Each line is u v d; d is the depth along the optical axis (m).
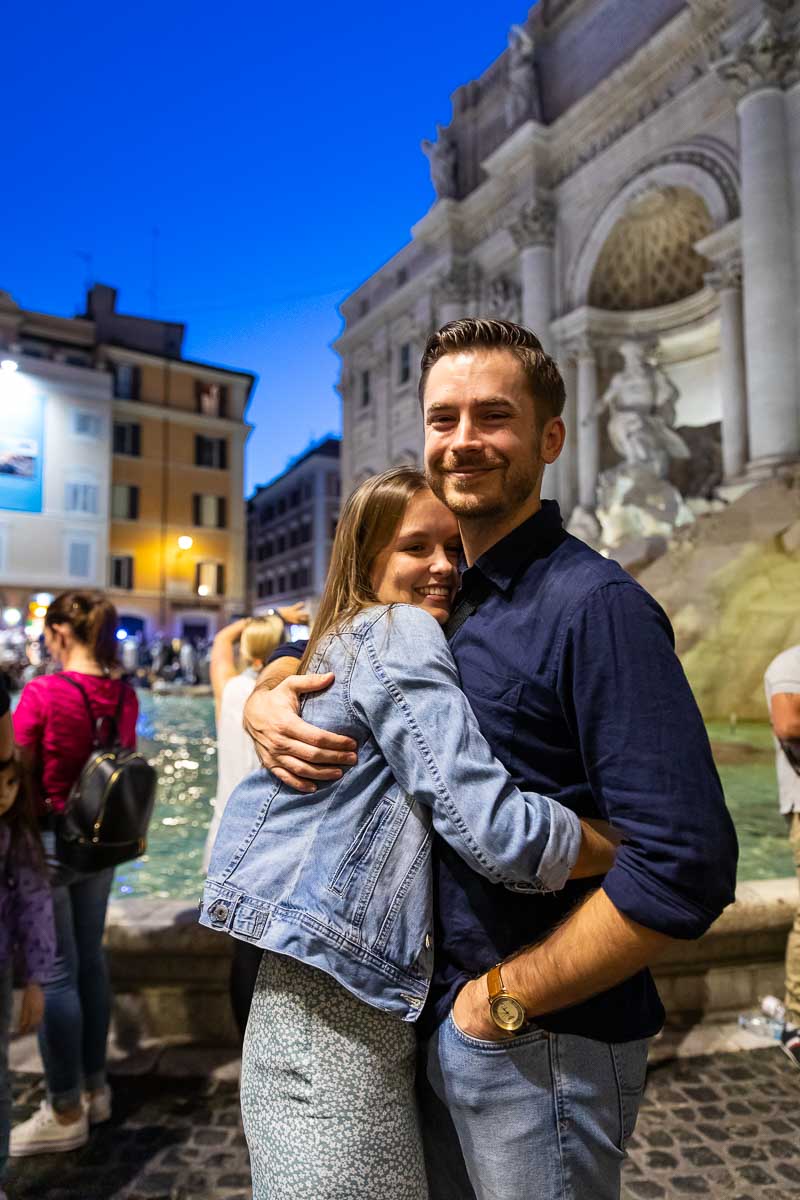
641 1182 2.52
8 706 2.27
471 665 1.40
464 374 1.44
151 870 5.54
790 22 16.81
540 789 1.33
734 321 18.41
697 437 22.61
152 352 41.47
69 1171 2.61
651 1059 3.26
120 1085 3.12
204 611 41.56
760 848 5.72
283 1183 1.29
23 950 2.30
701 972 3.60
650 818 1.14
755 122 17.11
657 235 22.39
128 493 40.16
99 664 3.00
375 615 1.43
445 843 1.39
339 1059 1.32
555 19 24.75
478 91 28.16
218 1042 3.43
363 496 1.61
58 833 2.69
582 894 1.36
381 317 33.56
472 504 1.42
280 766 1.38
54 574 37.09
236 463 42.78
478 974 1.34
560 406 1.52
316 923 1.30
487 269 27.50
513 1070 1.29
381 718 1.32
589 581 1.29
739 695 12.92
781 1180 2.54
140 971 3.43
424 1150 1.51
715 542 13.45
